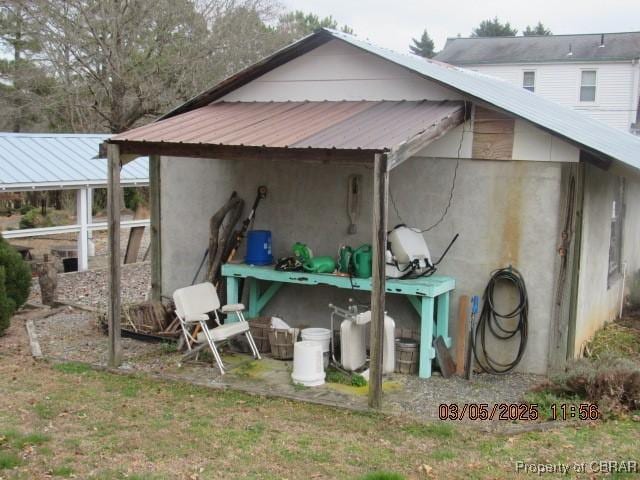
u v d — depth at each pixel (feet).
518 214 25.70
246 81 30.48
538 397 22.07
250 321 28.89
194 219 32.83
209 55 79.36
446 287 25.85
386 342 25.41
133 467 16.98
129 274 47.80
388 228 28.07
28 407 21.38
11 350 28.53
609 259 33.24
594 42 94.43
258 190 30.71
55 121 83.56
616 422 20.33
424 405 22.24
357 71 28.17
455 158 26.58
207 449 18.21
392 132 22.56
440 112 24.86
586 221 26.84
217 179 32.01
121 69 75.10
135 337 30.42
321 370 24.34
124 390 23.36
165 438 18.95
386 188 20.68
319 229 29.58
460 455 17.90
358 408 21.54
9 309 30.89
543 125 24.20
